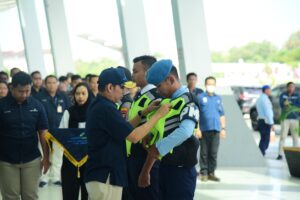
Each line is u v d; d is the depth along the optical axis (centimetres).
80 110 626
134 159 485
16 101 550
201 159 953
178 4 1041
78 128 589
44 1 1630
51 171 871
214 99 954
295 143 1275
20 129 549
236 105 1117
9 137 548
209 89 953
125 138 415
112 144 424
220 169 1080
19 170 557
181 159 438
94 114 423
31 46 1853
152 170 478
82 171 584
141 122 458
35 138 563
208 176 953
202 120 946
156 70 439
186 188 441
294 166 977
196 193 837
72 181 591
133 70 498
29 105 556
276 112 1838
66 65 1641
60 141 580
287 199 788
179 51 1056
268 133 1307
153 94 486
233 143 1120
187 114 424
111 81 425
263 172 1040
